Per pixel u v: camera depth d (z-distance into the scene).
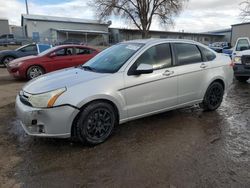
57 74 4.75
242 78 10.14
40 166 3.66
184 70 5.25
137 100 4.64
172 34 59.22
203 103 5.86
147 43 5.01
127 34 53.06
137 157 3.88
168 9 43.41
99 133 4.30
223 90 6.15
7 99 7.43
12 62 10.98
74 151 4.09
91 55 11.70
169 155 3.93
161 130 4.90
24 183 3.27
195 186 3.17
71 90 4.02
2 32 46.69
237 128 5.02
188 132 4.80
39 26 48.16
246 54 9.46
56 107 3.89
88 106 4.11
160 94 4.92
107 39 52.59
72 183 3.27
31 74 10.70
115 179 3.33
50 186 3.21
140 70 4.54
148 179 3.32
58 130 3.96
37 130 4.01
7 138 4.61
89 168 3.60
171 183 3.23
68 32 49.59
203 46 5.87
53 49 11.20
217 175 3.39
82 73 4.61
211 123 5.28
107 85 4.29
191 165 3.64
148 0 43.28
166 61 5.07
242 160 3.78
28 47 15.72
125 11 43.50
